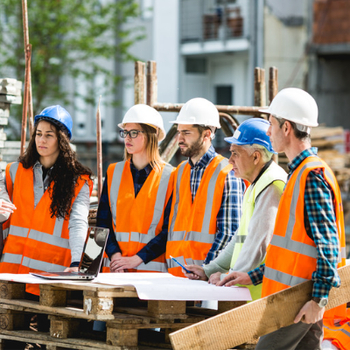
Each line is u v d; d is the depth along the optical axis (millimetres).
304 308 4699
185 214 6703
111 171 7113
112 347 5242
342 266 5004
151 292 5113
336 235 4648
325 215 4652
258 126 5672
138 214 6863
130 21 35188
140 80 8398
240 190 6570
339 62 31094
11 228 6684
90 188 6766
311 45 30031
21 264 6594
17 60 28141
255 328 4684
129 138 6863
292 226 4875
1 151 9430
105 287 5121
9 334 5844
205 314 5832
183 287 5270
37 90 28547
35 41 27766
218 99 35062
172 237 6770
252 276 5387
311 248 4801
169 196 6941
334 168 18766
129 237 6844
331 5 29641
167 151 8703
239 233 5859
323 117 30766
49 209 6609
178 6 33094
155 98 8438
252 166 5676
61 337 5551
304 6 29969
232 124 8617
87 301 5168
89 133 36312
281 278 4922
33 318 7754
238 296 5363
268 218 5453
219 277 5727
